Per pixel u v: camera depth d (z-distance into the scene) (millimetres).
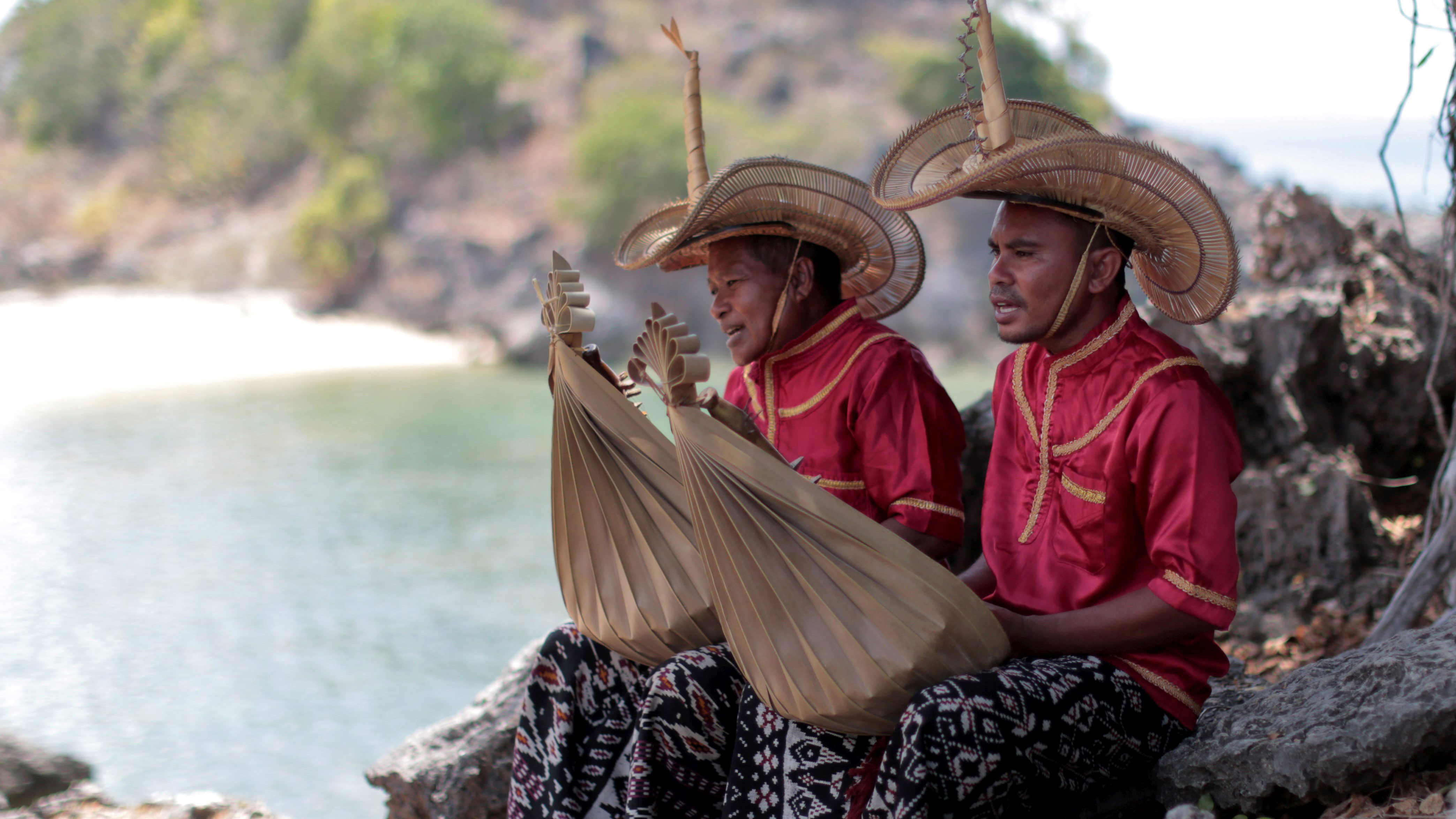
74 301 46938
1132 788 2275
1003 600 2303
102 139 70125
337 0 62344
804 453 2533
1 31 79000
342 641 11477
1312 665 2322
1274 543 4043
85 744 8648
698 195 2615
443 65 58781
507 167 58188
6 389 32156
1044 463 2244
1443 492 3188
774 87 62625
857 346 2498
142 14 72500
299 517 17641
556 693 2488
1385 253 4672
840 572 1961
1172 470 2029
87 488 19750
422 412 29531
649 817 2203
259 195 63344
